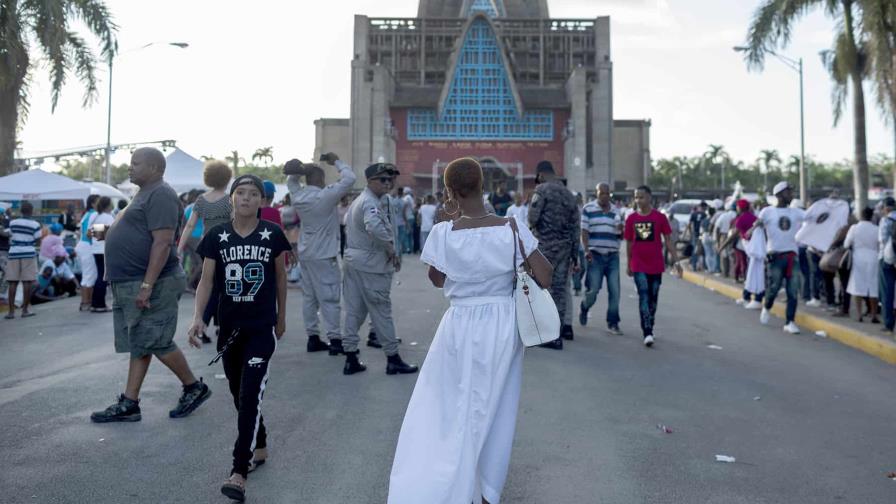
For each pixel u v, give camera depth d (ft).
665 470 16.53
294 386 23.57
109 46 79.51
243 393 14.89
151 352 19.53
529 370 26.30
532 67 196.54
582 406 21.67
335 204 28.30
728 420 20.63
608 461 17.04
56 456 16.93
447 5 225.15
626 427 19.71
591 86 178.91
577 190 167.84
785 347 32.22
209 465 16.46
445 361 12.52
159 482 15.42
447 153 178.50
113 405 19.77
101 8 78.79
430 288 52.21
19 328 36.27
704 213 74.13
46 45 67.97
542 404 21.80
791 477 16.28
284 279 15.99
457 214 13.82
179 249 27.66
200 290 15.51
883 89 63.46
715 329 36.83
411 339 32.30
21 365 27.17
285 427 19.30
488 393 12.21
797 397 23.45
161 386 23.44
